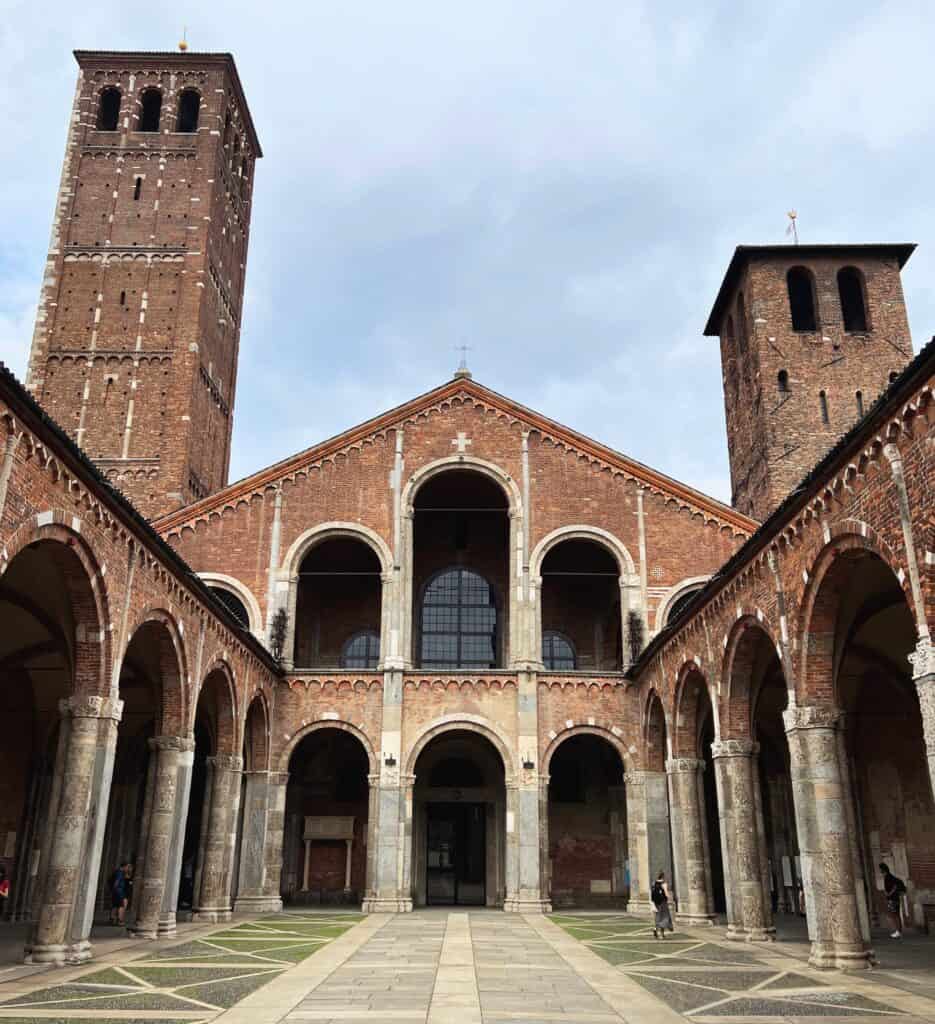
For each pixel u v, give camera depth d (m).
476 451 41.47
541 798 36.44
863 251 49.75
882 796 31.38
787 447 46.47
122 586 21.50
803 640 20.61
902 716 31.28
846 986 17.36
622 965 20.44
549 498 40.78
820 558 19.62
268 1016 14.05
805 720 20.39
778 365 47.88
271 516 40.41
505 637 44.44
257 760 36.28
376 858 35.69
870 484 17.19
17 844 32.97
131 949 22.84
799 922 32.16
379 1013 14.34
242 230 60.28
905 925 29.95
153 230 51.16
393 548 39.88
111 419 47.44
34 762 33.78
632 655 38.59
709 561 40.09
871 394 47.34
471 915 34.44
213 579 39.41
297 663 44.31
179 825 26.17
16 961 20.36
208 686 31.66
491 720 37.47
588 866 41.78
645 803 36.31
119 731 37.66
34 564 22.61
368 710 37.62
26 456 16.72
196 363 48.78
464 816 41.91
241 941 24.91
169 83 55.06
